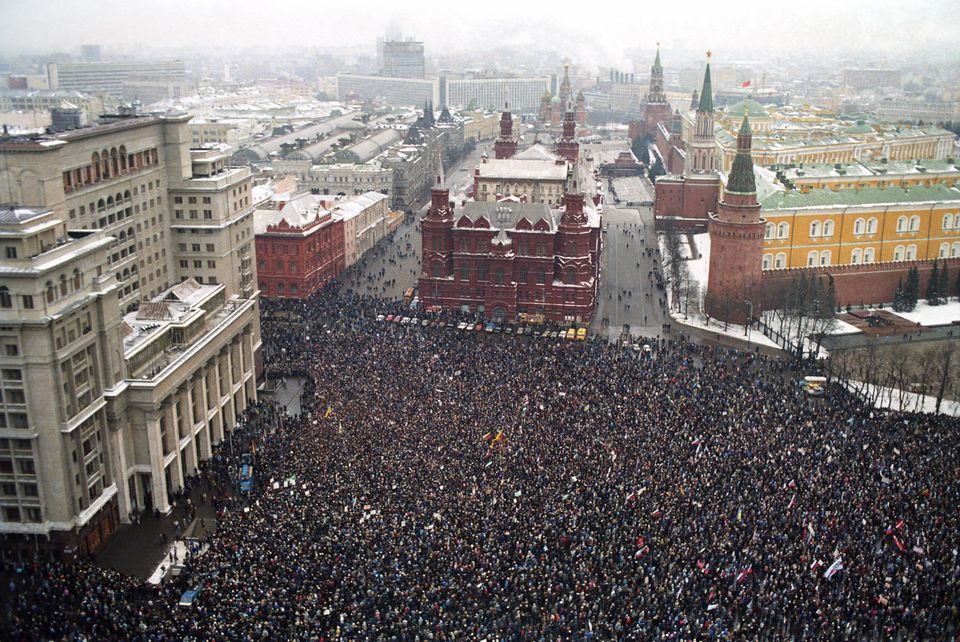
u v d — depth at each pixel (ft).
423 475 376.27
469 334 640.58
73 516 351.25
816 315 629.51
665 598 293.84
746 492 360.07
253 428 474.08
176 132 510.99
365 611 285.23
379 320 643.45
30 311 330.13
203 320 453.99
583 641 274.77
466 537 327.06
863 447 408.87
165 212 520.01
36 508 349.82
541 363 533.55
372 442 409.49
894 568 308.60
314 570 306.55
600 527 335.06
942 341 643.86
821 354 603.26
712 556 316.19
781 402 472.03
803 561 312.71
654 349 607.37
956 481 371.97
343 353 550.77
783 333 650.84
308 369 531.50
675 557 315.37
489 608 289.94
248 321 510.17
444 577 303.27
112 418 375.04
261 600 288.92
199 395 441.68
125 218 478.18
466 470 381.19
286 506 353.10
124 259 479.00
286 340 590.14
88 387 359.87
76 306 348.18
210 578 303.89
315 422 439.22
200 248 527.40
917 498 356.38
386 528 332.60
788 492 359.66
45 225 340.39
